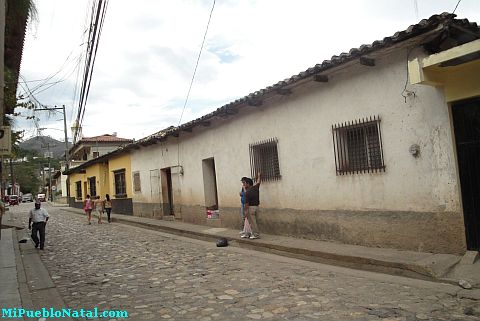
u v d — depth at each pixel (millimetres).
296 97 10180
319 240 9633
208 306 5863
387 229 8008
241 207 12477
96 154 39188
